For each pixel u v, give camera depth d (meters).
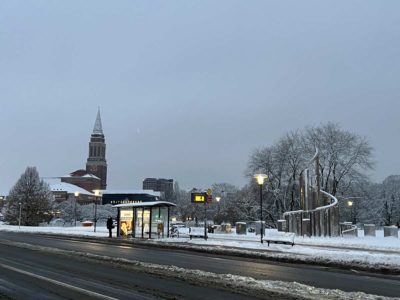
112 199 108.31
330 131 64.94
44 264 16.70
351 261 18.31
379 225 85.81
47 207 77.12
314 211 39.28
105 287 11.52
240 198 73.44
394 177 90.38
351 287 12.60
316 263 18.88
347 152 63.50
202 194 38.69
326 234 38.88
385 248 26.91
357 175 63.81
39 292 10.73
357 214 81.69
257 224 45.97
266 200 68.62
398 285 13.20
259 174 32.09
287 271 16.20
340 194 64.44
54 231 49.25
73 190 158.00
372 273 16.33
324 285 12.90
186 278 13.26
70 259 18.56
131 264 16.89
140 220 37.81
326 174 64.31
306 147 65.88
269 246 27.25
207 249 25.05
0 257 19.28
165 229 36.97
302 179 41.81
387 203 87.69
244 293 10.84
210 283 12.33
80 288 11.31
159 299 9.99
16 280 12.64
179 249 26.92
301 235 39.22
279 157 67.44
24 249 23.62
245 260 20.28
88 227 62.94
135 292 10.83
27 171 77.19
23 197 74.81
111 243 31.64
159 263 18.39
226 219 82.50
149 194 116.88
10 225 70.88
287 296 10.48
